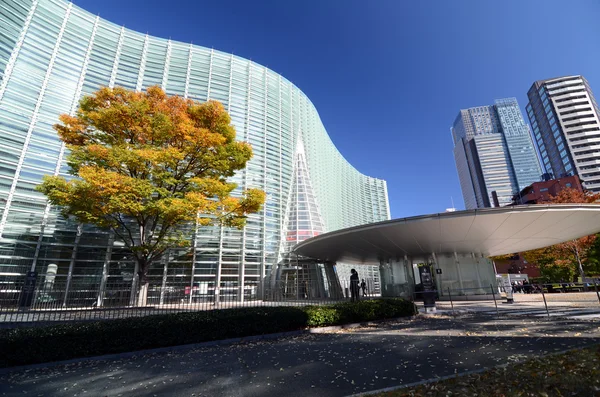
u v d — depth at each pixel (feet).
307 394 16.33
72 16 92.63
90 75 90.58
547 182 222.48
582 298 68.33
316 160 153.79
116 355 26.66
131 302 58.65
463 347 25.12
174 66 109.19
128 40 103.76
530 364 18.45
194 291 87.76
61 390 18.54
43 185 49.96
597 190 354.74
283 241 114.32
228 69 120.88
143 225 60.18
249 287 98.07
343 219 179.93
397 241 72.79
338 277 121.90
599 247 104.37
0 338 23.49
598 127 375.45
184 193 59.67
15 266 67.41
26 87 77.05
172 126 55.42
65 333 25.70
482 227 62.39
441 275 86.07
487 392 14.70
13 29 77.97
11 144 71.56
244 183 108.27
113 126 55.72
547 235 68.80
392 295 96.68
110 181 48.98
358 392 16.26
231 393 17.01
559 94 406.00
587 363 17.57
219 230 98.07
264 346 29.17
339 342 29.53
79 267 75.15
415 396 14.75
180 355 26.76
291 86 148.36
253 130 118.11
